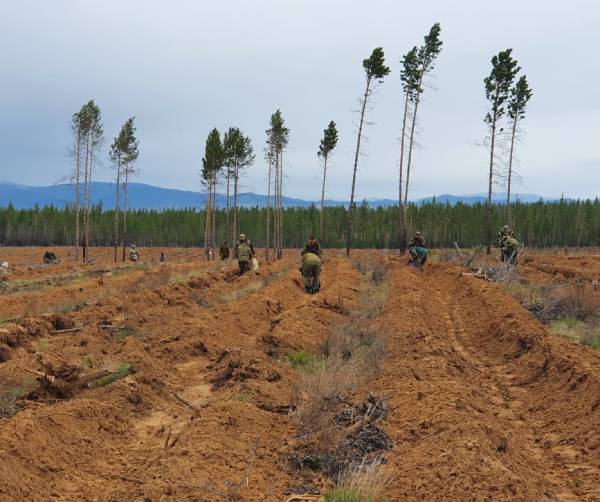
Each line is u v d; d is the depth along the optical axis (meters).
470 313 16.20
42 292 20.89
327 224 111.94
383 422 7.11
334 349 11.28
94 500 5.49
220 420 7.04
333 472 6.00
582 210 100.19
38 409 7.37
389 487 5.42
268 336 12.24
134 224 120.94
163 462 5.81
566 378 9.00
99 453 6.68
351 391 8.48
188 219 123.00
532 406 8.63
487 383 10.12
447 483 5.17
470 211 105.50
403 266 31.44
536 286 19.58
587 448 6.77
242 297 19.36
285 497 5.43
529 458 6.56
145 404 8.48
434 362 9.88
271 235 109.31
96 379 8.96
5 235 122.88
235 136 54.28
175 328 13.16
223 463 5.95
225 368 10.34
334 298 17.56
